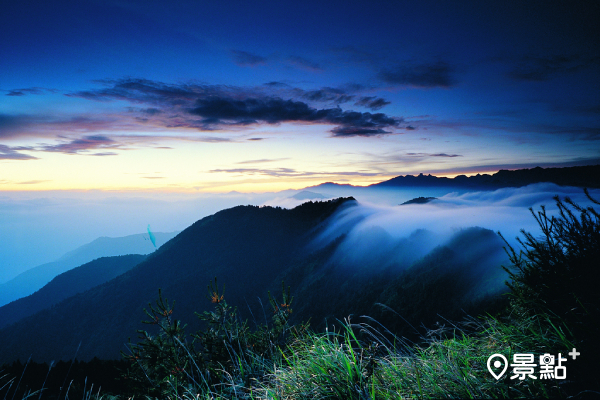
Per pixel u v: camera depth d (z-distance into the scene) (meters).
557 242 2.65
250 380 3.03
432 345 2.54
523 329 2.52
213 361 4.11
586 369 1.94
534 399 1.87
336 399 2.26
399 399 2.12
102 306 149.12
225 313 4.76
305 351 2.95
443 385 2.13
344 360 2.38
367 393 2.14
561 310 2.37
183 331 4.61
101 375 7.98
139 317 136.12
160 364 4.22
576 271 2.40
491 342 2.61
